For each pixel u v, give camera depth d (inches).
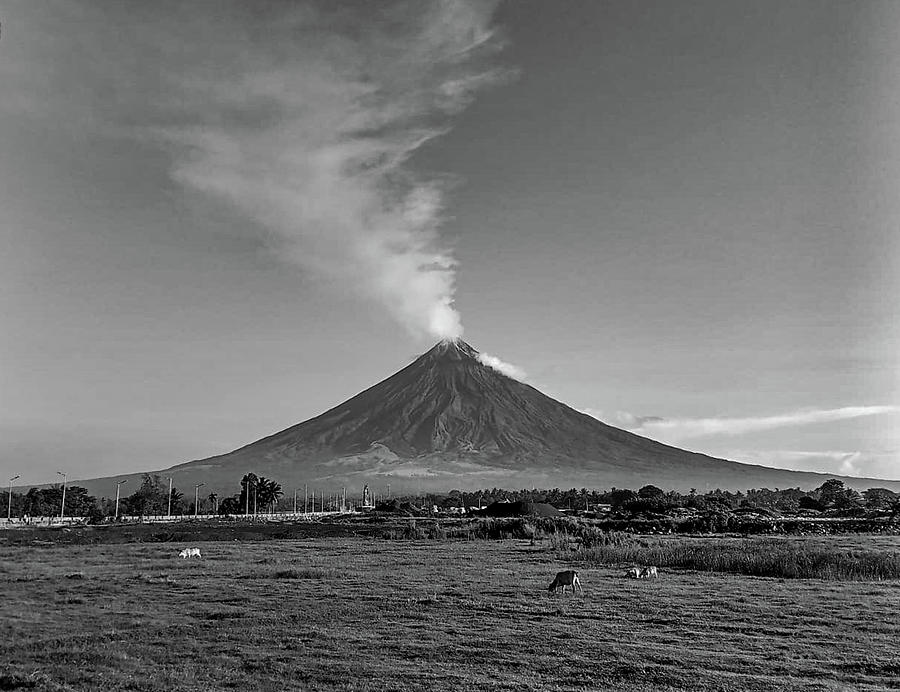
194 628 1008.2
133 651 880.3
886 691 710.5
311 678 761.0
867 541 2679.6
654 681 748.6
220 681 751.7
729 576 1619.1
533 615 1103.6
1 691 722.2
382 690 718.5
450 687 725.9
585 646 896.3
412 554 2229.3
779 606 1184.2
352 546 2618.1
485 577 1590.8
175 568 1779.0
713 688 723.4
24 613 1127.0
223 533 3570.4
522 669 793.6
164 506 7185.0
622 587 1412.4
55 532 3649.1
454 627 1011.9
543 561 1988.2
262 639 940.0
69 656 853.8
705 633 974.4
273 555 2190.0
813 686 728.3
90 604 1212.5
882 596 1298.0
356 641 927.0
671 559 1923.0
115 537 3262.8
